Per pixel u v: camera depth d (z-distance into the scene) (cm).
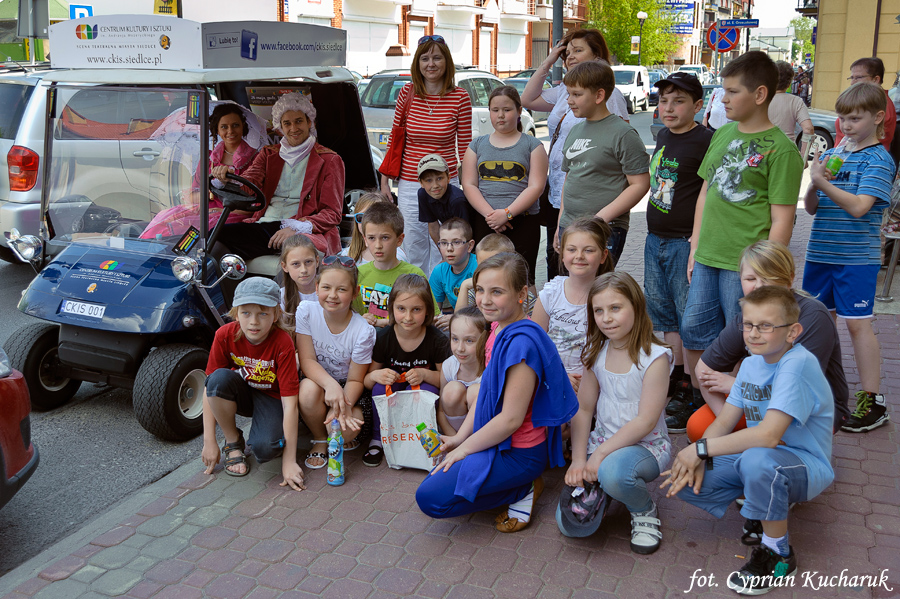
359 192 625
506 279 312
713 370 342
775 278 310
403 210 592
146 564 312
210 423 383
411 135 575
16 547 343
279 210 543
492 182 500
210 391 374
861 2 1462
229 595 291
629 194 436
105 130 457
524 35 4075
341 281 377
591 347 342
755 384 298
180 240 445
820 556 297
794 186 357
